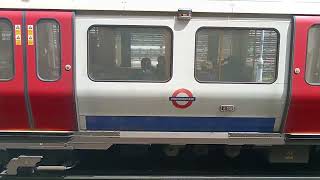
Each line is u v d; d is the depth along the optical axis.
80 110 4.99
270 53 4.94
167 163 5.80
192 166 5.78
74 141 5.03
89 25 4.83
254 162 5.82
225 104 5.00
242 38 4.93
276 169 5.71
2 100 4.89
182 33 4.86
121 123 5.07
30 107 4.94
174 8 4.82
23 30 4.79
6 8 4.77
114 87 4.91
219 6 4.85
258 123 5.12
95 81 4.90
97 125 5.07
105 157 5.77
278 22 4.89
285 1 4.91
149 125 5.08
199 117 5.05
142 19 4.84
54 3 4.80
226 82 4.96
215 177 5.23
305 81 4.92
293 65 4.90
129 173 5.41
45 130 5.04
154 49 4.91
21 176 5.23
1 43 4.83
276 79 4.96
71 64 4.83
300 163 5.73
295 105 4.99
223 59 4.95
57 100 4.90
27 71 4.83
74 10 4.80
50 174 5.31
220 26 4.88
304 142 5.11
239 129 5.13
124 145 5.58
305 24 4.86
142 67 4.93
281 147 5.42
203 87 4.93
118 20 4.84
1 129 5.01
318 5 4.91
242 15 4.87
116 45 4.89
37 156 5.12
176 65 4.91
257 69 4.97
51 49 4.82
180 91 4.94
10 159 5.30
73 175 5.28
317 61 4.93
